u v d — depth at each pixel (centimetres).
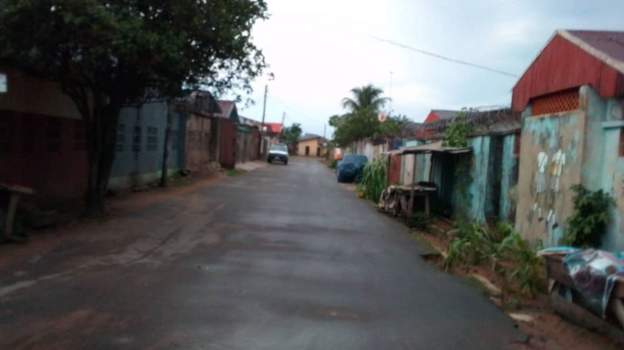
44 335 494
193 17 1062
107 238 970
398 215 1605
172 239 997
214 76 1245
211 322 552
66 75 1072
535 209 976
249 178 2814
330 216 1492
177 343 491
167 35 1012
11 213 893
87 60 1000
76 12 877
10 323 520
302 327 555
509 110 1223
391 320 599
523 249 827
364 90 4825
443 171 1658
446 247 1121
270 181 2695
